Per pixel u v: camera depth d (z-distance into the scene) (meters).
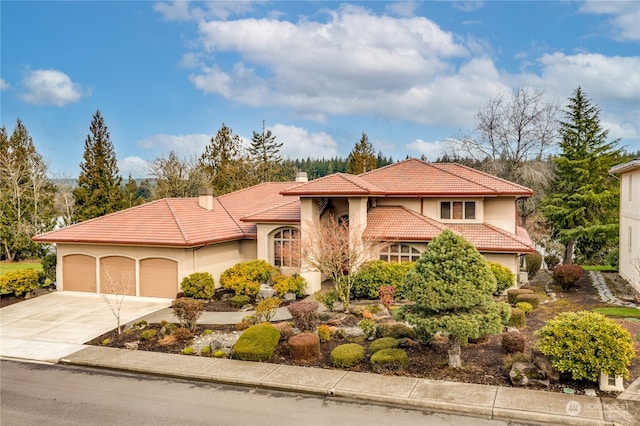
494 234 23.12
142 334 16.39
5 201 41.72
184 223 24.83
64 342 16.45
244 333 14.46
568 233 36.56
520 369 11.45
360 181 25.72
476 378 11.80
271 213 26.08
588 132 37.88
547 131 39.75
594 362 10.71
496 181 26.20
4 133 55.00
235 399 11.29
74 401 11.41
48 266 25.89
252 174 59.56
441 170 27.50
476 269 12.03
